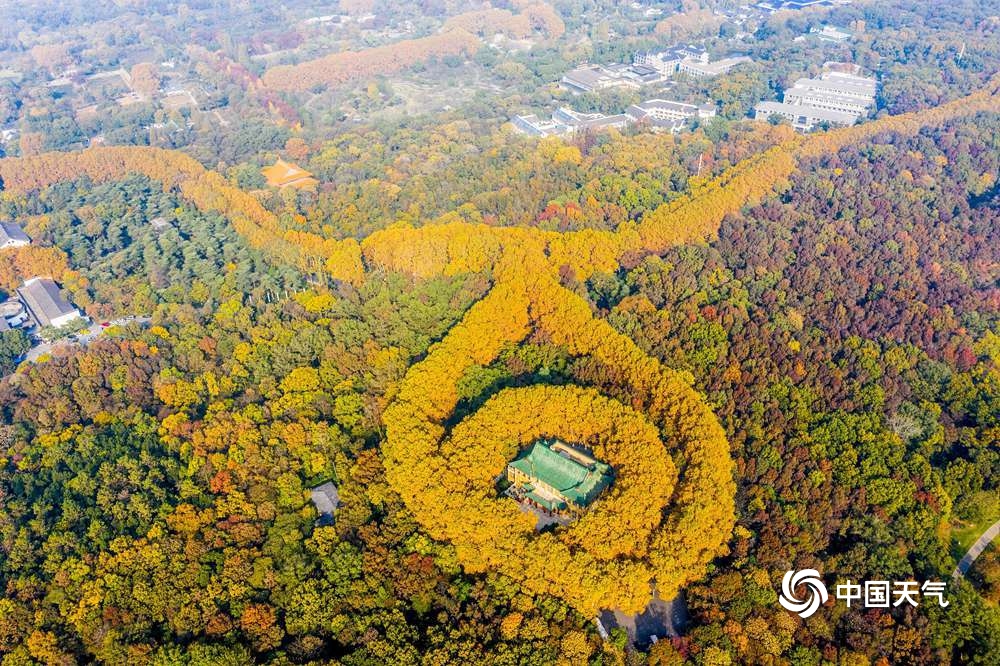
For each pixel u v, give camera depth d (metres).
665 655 194.62
